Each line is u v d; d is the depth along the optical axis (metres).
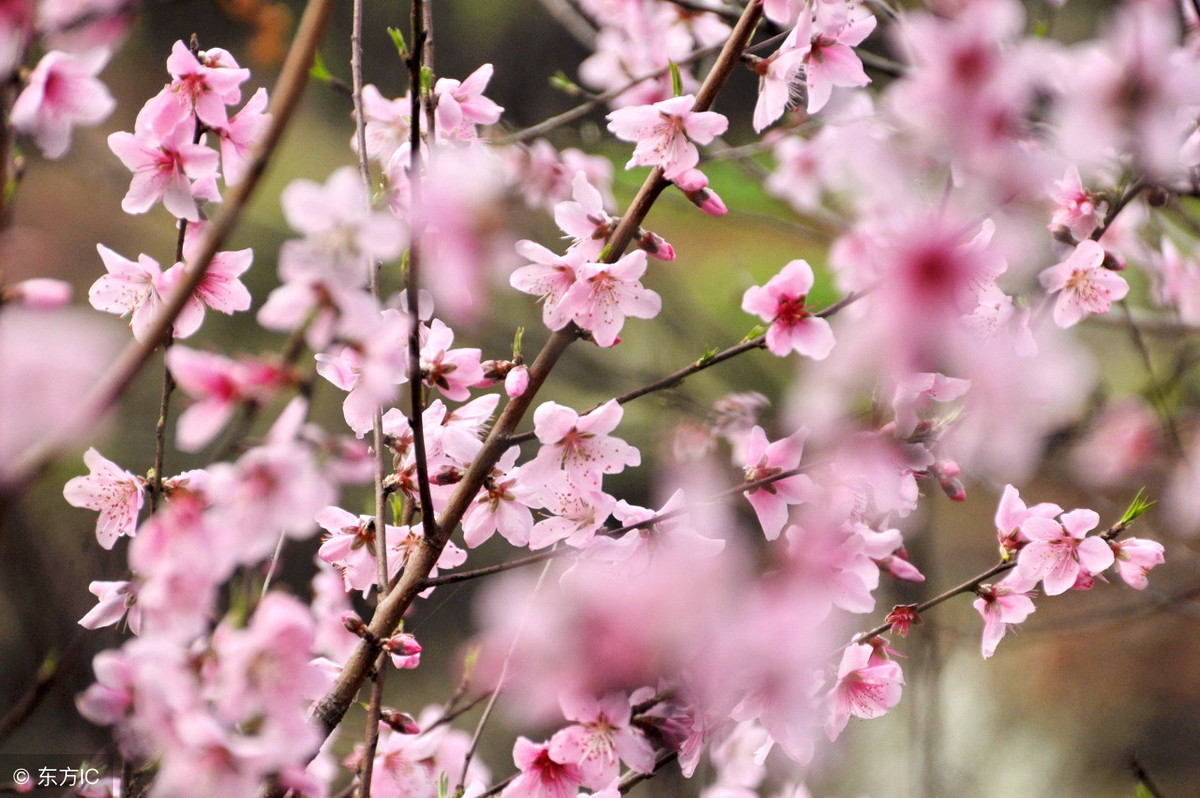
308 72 1.42
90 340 1.41
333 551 1.58
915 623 1.61
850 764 1.92
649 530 1.56
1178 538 1.84
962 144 1.41
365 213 1.45
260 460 1.44
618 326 1.57
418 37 1.48
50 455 1.40
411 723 1.58
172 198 1.55
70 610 1.57
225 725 1.46
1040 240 1.61
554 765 1.54
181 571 1.45
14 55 1.45
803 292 1.59
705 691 1.48
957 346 1.41
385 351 1.46
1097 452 1.80
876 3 1.67
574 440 1.57
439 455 1.58
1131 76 1.41
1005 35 1.41
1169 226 1.89
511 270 1.57
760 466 1.57
